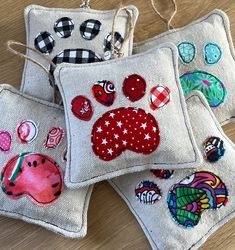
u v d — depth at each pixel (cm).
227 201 19
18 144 19
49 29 20
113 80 18
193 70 20
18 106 19
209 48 20
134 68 19
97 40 20
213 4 22
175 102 19
